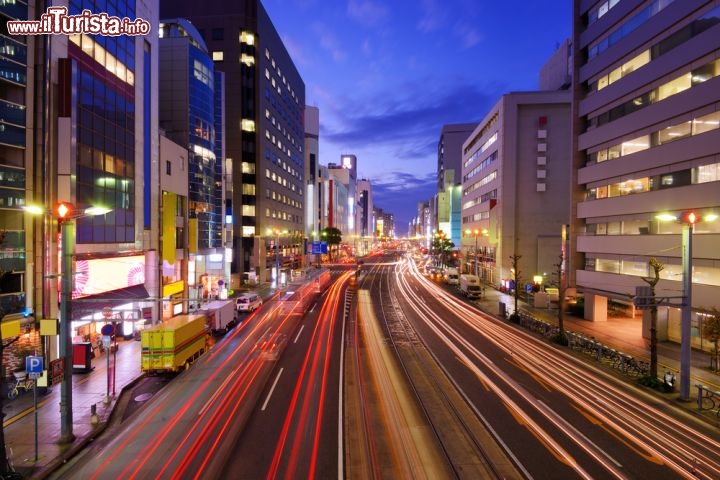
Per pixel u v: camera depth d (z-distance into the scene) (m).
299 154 112.44
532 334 36.66
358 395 21.06
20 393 21.16
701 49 27.98
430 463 14.37
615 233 37.19
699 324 29.05
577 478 13.51
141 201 35.06
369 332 37.06
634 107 34.59
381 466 14.15
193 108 51.25
